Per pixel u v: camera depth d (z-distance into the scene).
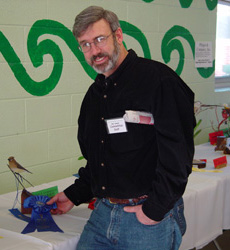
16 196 1.90
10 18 2.20
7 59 2.21
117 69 1.33
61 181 2.20
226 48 4.27
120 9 2.81
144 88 1.28
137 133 1.29
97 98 1.42
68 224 1.57
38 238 1.41
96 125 1.40
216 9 3.76
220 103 3.98
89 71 2.66
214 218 2.08
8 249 1.33
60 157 2.57
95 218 1.40
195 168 2.39
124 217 1.31
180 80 1.35
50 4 2.38
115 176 1.33
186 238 1.87
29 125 2.37
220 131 3.30
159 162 1.25
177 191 1.24
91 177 1.45
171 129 1.23
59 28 2.45
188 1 3.42
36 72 2.36
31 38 2.31
